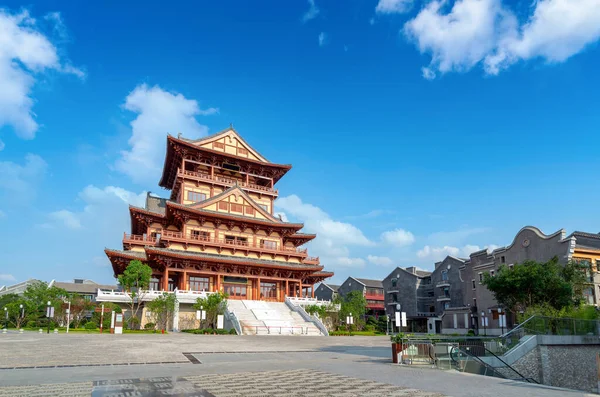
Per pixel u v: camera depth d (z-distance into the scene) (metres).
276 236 88.88
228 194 85.19
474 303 81.12
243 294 79.50
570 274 53.12
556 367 36.47
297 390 16.30
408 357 25.92
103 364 23.36
